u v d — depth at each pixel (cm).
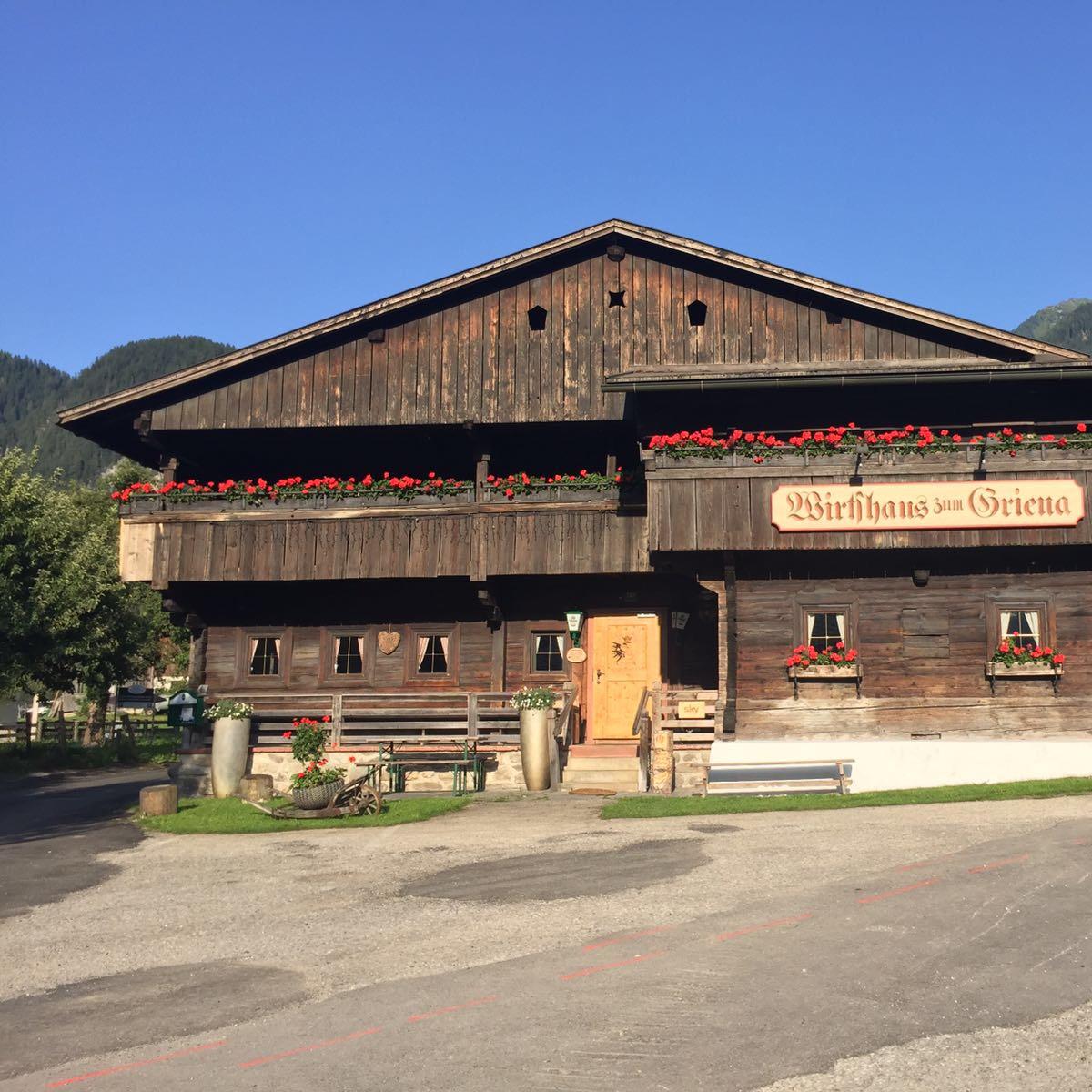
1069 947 859
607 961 879
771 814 1564
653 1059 685
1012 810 1466
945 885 1049
